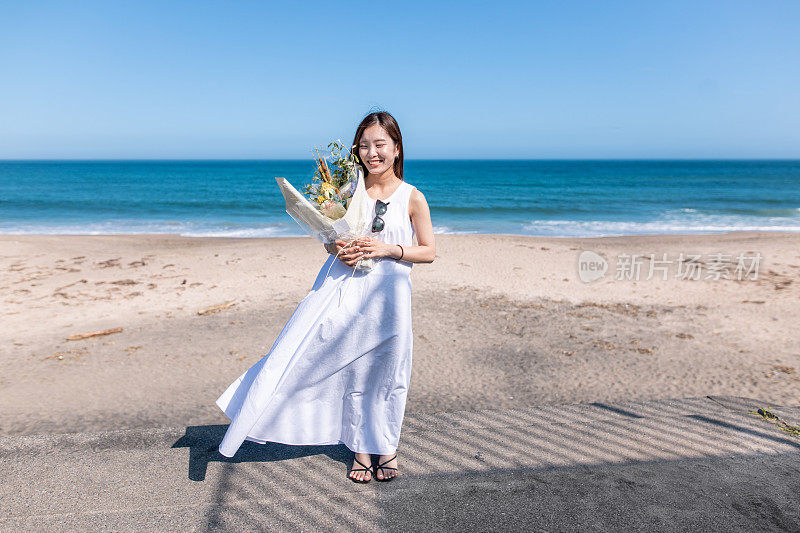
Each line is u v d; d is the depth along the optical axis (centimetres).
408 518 226
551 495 244
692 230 2233
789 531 219
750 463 274
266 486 252
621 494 244
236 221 2555
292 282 984
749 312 774
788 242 1596
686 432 313
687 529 219
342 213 253
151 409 435
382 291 254
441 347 615
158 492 245
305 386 257
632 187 5559
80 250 1359
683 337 654
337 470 268
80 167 14450
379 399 257
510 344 628
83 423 404
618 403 369
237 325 704
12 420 409
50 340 637
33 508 231
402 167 273
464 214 2908
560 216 2822
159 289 923
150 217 2725
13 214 2803
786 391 466
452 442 299
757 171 10412
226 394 271
